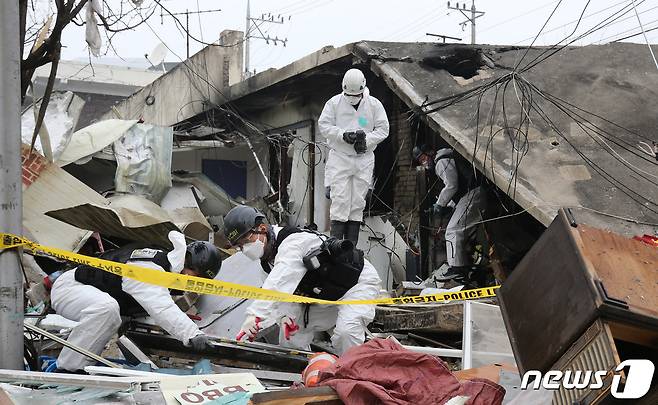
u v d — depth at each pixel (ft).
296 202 55.06
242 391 15.05
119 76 107.96
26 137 41.88
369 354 14.71
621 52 44.16
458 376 17.19
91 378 14.55
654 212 31.58
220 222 52.37
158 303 19.01
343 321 20.61
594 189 32.73
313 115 53.88
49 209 40.14
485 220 35.32
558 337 12.60
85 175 49.42
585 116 38.22
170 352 21.12
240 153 65.87
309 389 13.66
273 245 20.74
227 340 20.01
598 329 11.91
